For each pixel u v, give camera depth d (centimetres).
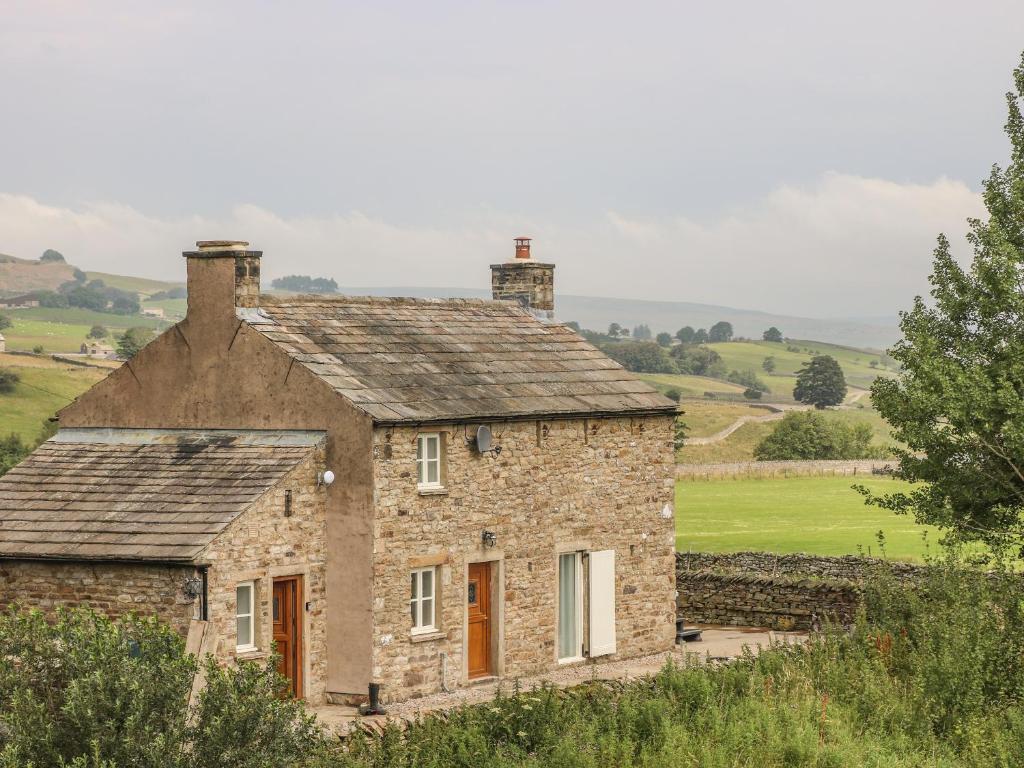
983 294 2905
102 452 2736
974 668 2420
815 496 7169
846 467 8450
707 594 3600
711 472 8300
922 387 2844
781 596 3484
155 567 2333
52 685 1744
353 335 2886
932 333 2945
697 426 13138
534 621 2909
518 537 2872
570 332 3419
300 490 2541
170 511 2450
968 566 2948
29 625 1769
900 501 2933
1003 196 2962
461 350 3053
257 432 2675
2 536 2461
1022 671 2481
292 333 2764
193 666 1759
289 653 2541
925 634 2636
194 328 2758
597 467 3070
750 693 2398
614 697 2405
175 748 1688
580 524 3022
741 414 14188
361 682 2556
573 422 3008
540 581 2923
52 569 2412
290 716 1803
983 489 2844
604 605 3073
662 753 2119
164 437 2755
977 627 2511
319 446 2584
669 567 3253
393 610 2592
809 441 10588
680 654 3170
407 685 2622
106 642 1741
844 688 2506
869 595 2992
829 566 3653
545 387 3039
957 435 2873
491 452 2808
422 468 2694
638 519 3175
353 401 2577
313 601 2566
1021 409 2692
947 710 2406
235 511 2406
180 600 2308
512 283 3547
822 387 18088
